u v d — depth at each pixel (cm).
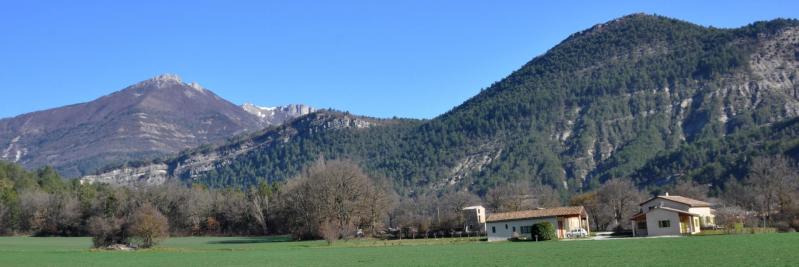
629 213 14075
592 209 14912
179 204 17162
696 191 15350
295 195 14075
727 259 5150
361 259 6712
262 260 7006
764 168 13000
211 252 8744
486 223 11631
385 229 14750
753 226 10294
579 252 6575
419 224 13575
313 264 6225
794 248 5862
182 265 6512
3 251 8994
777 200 11381
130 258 7612
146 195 16925
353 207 13425
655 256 5691
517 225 11262
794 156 18150
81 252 8794
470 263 5753
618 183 15412
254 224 16938
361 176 13912
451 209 16388
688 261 5128
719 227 10656
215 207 17525
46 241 12912
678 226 9981
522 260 5891
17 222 16750
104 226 11438
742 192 13462
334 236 10975
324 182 13500
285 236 15412
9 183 19262
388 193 15925
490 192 18025
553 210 11225
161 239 10488
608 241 8619
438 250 7925
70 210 16338
